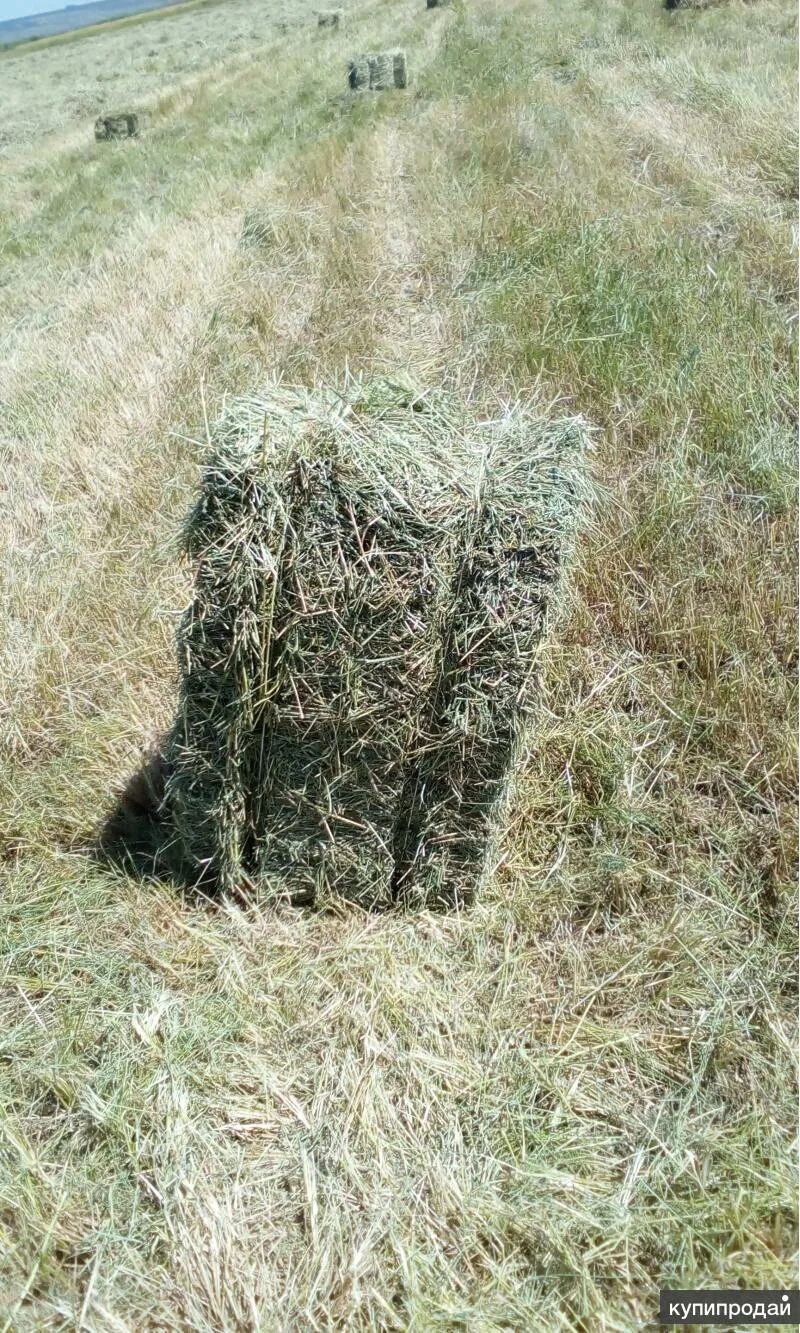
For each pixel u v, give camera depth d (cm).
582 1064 233
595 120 950
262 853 274
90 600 392
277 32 2855
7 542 437
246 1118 222
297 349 588
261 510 231
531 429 271
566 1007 247
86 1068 231
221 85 1706
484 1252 197
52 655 363
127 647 370
